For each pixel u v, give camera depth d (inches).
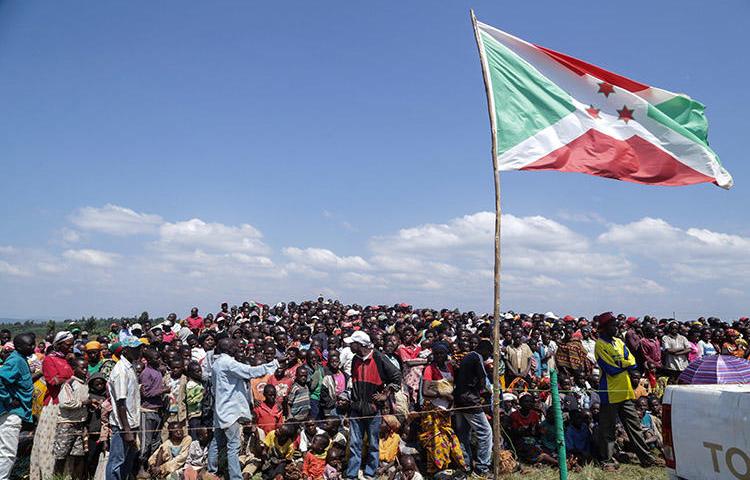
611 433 322.3
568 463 323.6
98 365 400.8
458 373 315.9
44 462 302.5
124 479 302.0
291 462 321.7
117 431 285.7
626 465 327.6
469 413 307.7
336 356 400.2
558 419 242.7
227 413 296.0
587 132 251.8
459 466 303.6
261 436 338.0
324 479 307.3
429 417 311.3
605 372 323.9
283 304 814.5
